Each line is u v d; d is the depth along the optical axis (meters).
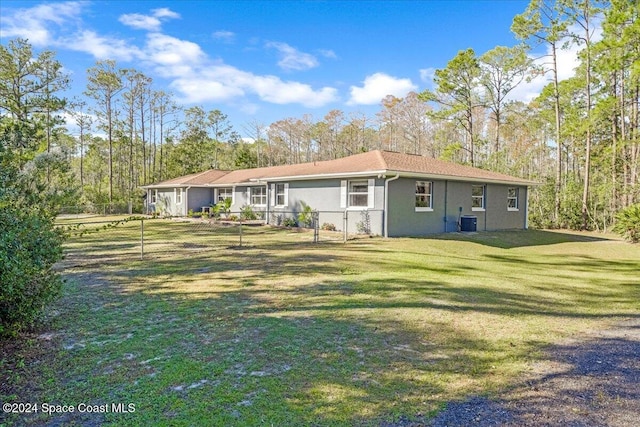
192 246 12.68
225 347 4.18
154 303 5.89
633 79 20.14
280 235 15.82
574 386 3.37
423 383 3.39
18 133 4.93
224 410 2.93
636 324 5.29
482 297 6.46
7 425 2.76
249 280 7.50
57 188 5.64
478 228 17.97
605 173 24.94
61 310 5.48
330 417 2.83
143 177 41.78
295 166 23.05
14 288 3.84
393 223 14.89
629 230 16.41
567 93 25.94
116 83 37.06
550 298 6.70
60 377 3.49
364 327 4.84
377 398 3.12
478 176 17.31
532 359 3.97
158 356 3.95
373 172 14.59
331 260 9.84
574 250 14.38
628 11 18.69
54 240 4.62
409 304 5.88
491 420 2.81
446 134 42.66
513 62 27.86
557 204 23.28
